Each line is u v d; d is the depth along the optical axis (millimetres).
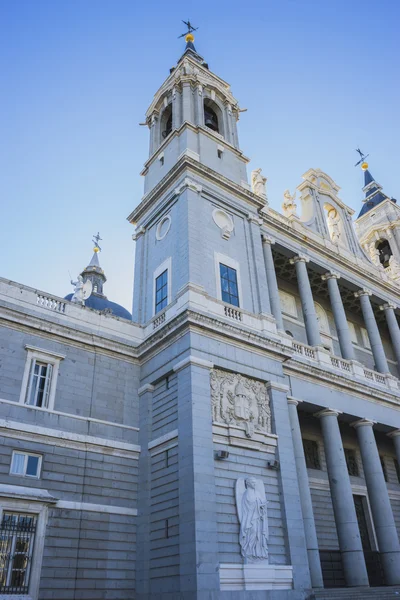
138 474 24609
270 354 27375
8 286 24797
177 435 23203
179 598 19844
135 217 34250
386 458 38531
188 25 43875
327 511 32125
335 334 40188
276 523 23344
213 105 37656
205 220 29719
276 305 31141
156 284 30047
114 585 21797
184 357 24375
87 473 23172
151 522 23047
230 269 29375
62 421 23578
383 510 29156
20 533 20391
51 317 25531
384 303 41094
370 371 34438
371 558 30578
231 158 34438
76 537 21672
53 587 20297
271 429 25578
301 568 22719
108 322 27484
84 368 25594
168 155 34125
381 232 50812
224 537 21188
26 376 23484
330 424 29422
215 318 25344
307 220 38969
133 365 27453
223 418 23828
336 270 37500
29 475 21672
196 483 21188
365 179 59125
